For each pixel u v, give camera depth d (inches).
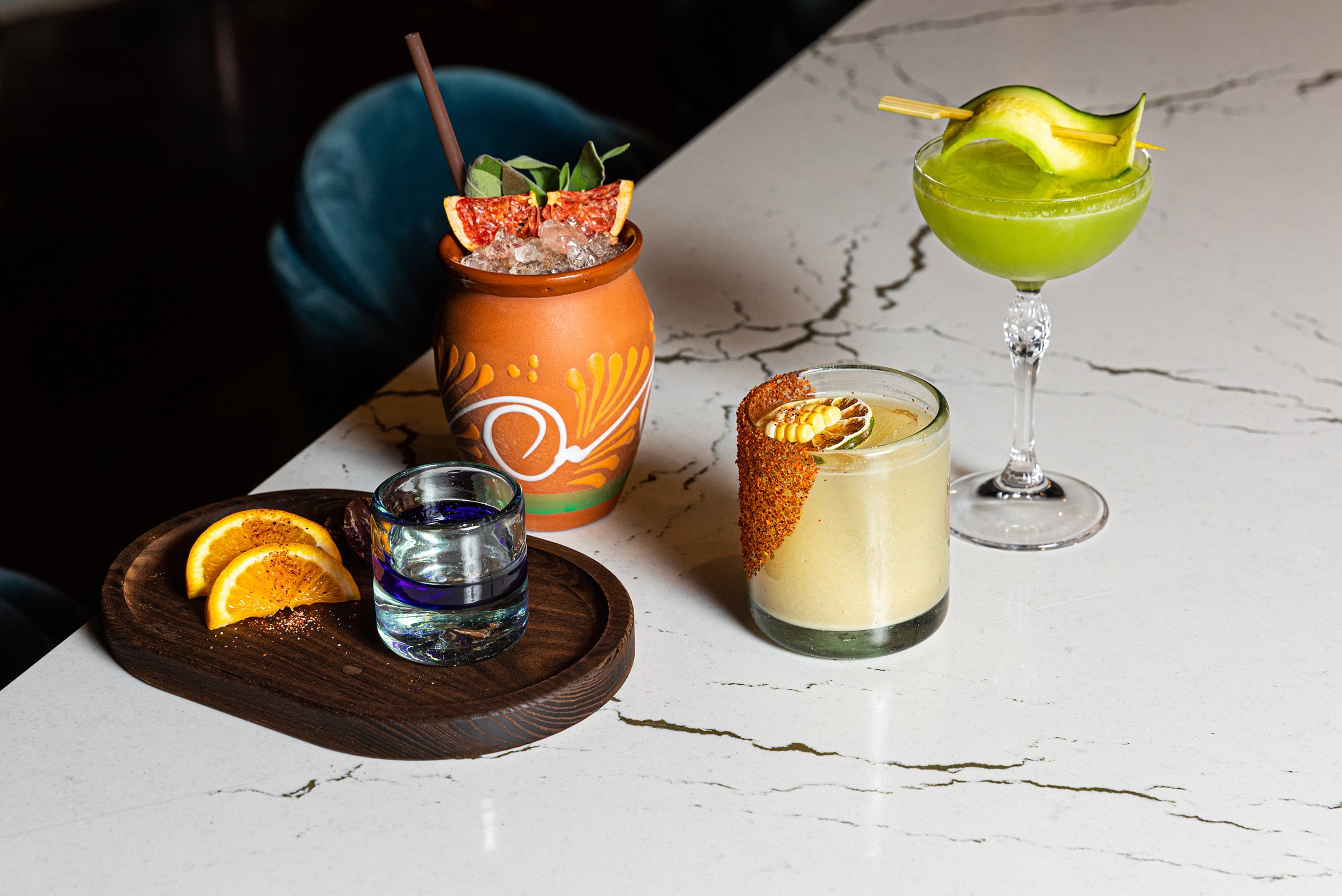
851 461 39.5
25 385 112.7
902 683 40.9
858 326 51.6
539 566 43.3
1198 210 55.7
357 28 192.2
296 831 38.7
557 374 43.1
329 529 43.9
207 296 125.4
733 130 62.5
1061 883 37.3
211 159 152.8
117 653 41.7
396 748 39.7
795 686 40.9
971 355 50.2
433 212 61.3
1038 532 44.2
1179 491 45.1
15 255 133.1
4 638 53.3
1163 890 37.1
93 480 100.4
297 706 40.0
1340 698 40.0
